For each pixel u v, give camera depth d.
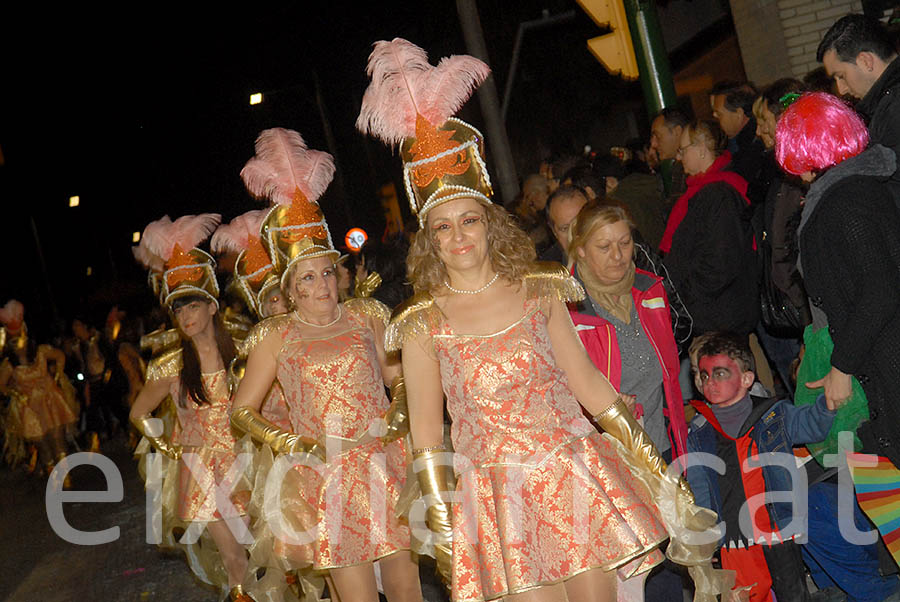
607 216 4.04
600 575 3.46
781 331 5.12
